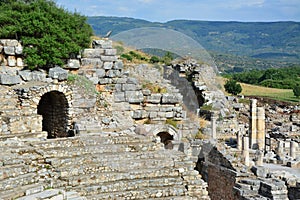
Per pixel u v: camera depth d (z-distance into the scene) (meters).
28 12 29.91
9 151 20.19
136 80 30.52
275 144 44.03
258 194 27.19
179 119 31.34
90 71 29.88
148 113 30.62
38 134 24.23
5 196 16.75
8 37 28.52
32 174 19.05
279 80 123.19
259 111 41.84
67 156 21.28
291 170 34.22
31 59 27.73
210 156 32.84
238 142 34.91
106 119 28.66
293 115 67.12
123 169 21.58
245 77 126.75
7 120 23.59
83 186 19.66
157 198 20.73
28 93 25.81
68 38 29.62
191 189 21.84
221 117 40.53
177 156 23.31
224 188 30.75
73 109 27.84
